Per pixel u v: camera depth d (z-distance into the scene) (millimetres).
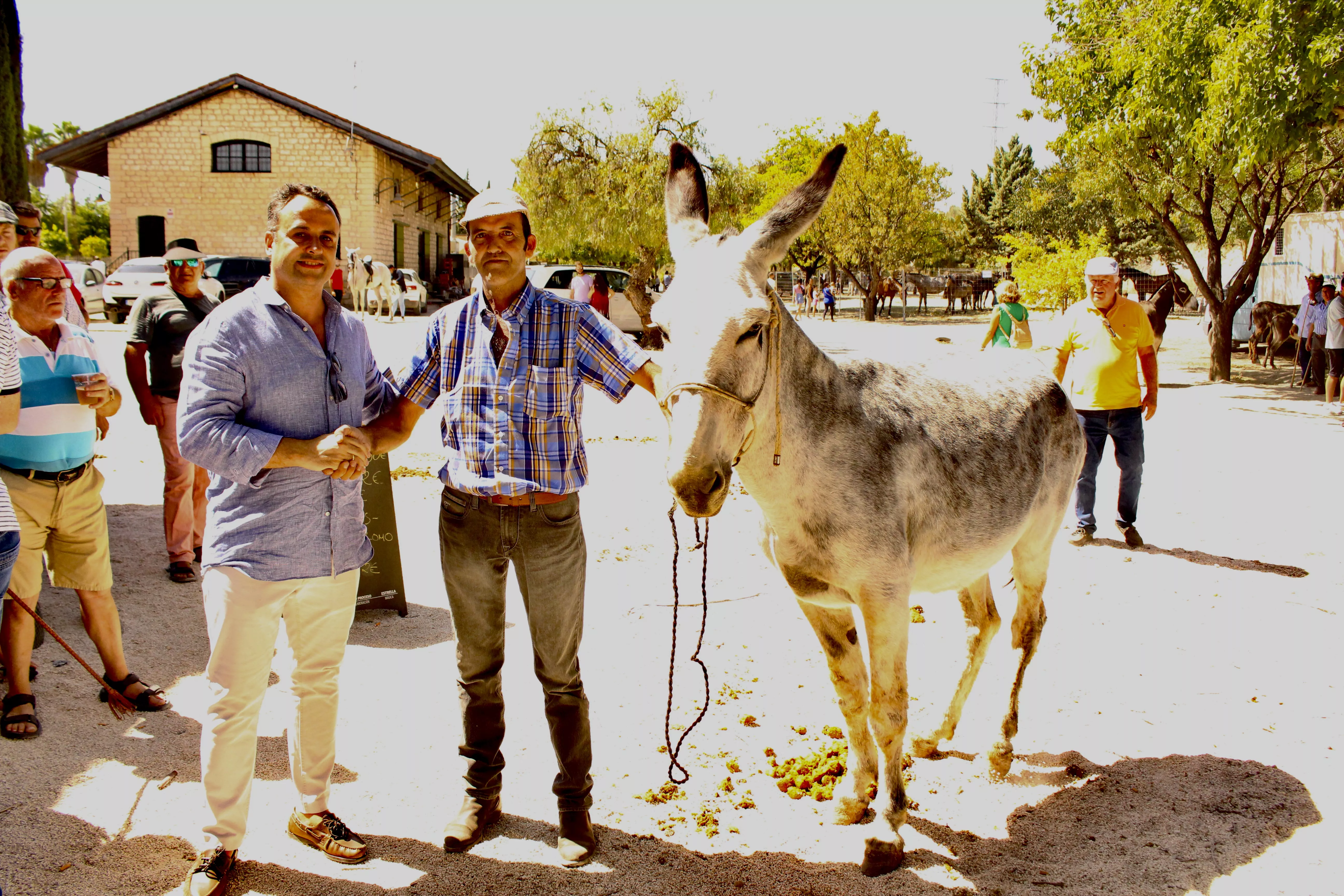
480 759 3416
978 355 4320
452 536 3238
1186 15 14102
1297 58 12078
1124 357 6891
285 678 4695
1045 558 4207
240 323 2951
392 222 36031
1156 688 4688
